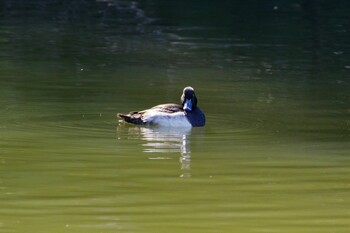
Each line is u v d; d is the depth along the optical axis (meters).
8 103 20.33
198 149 16.53
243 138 17.59
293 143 17.17
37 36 30.94
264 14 37.34
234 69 25.88
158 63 26.56
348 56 28.42
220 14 37.25
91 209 12.82
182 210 12.84
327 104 21.25
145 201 13.24
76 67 25.55
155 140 17.22
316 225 12.23
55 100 20.84
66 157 15.74
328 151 16.56
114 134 17.62
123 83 23.33
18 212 12.67
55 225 12.11
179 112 18.61
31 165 15.20
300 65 26.80
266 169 15.18
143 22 34.91
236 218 12.50
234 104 21.05
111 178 14.47
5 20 34.41
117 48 29.11
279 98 21.86
